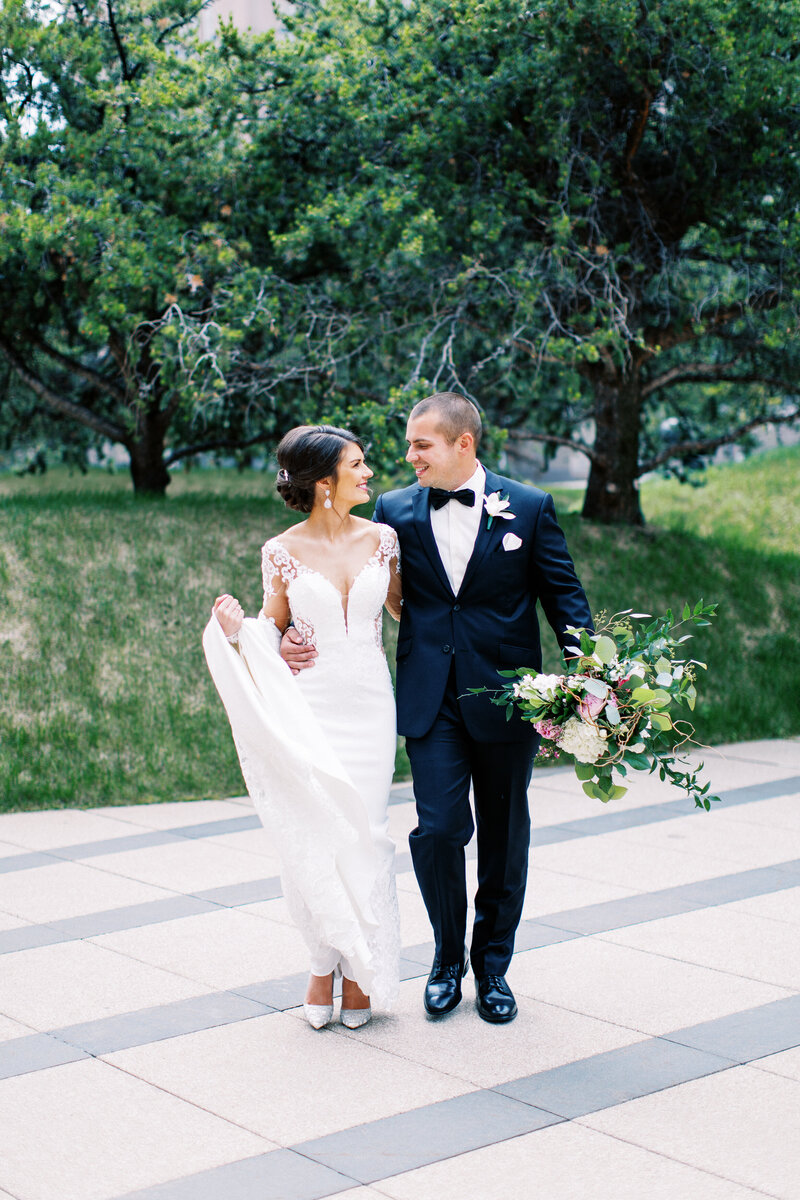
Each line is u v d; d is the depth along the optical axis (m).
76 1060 3.37
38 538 8.71
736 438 11.41
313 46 9.42
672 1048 3.44
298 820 3.44
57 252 9.20
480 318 9.85
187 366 8.87
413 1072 3.28
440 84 8.91
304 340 9.26
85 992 3.91
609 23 8.37
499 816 3.73
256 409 11.10
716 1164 2.75
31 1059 3.38
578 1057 3.38
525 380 11.38
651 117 9.66
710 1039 3.50
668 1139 2.88
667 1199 2.59
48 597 8.04
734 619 9.95
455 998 3.71
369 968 3.44
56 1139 2.89
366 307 9.73
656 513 15.49
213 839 6.02
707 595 10.09
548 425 12.93
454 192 9.23
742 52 8.69
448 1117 3.00
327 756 3.46
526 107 9.34
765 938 4.44
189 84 9.08
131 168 9.62
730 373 11.57
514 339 9.22
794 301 9.38
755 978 4.02
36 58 9.08
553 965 4.17
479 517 3.71
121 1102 3.10
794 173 9.18
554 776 7.65
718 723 8.82
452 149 9.10
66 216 8.50
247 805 6.80
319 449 3.58
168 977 4.05
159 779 6.99
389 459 8.62
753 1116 3.00
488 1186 2.65
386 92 9.10
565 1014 3.71
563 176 8.98
